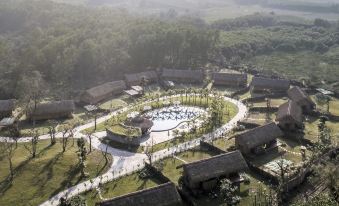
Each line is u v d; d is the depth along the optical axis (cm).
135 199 8100
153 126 13238
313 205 7156
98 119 14112
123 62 18962
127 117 13975
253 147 10844
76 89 17550
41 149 11450
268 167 10212
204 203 8731
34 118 13988
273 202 8650
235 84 17788
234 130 12781
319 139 11450
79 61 18250
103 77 18688
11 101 14600
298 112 13225
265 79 17050
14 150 11431
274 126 11606
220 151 11038
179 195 8575
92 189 9362
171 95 16512
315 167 9694
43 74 18088
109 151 11469
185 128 13100
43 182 9625
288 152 11169
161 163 10500
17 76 17138
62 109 14250
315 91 16825
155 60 19738
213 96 16312
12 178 9769
